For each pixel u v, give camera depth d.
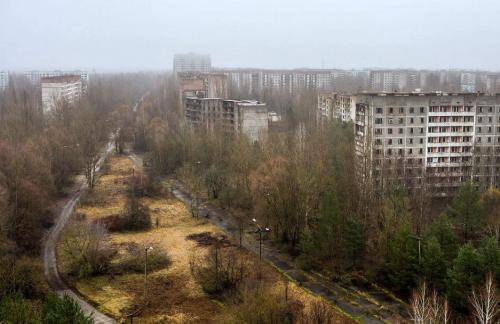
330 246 104.94
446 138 159.75
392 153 156.75
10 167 133.38
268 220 126.12
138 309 91.62
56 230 133.50
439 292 87.50
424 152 159.38
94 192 172.88
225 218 147.25
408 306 89.94
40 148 170.50
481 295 71.31
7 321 65.31
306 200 120.50
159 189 174.00
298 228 121.00
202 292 99.00
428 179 146.75
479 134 161.50
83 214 143.12
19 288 87.88
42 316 68.69
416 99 156.38
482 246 92.12
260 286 86.81
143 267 109.12
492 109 160.75
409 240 93.88
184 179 188.75
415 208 121.75
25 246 115.75
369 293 96.31
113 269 108.44
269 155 157.62
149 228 137.50
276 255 117.56
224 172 172.88
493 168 157.38
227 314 83.25
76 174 198.12
